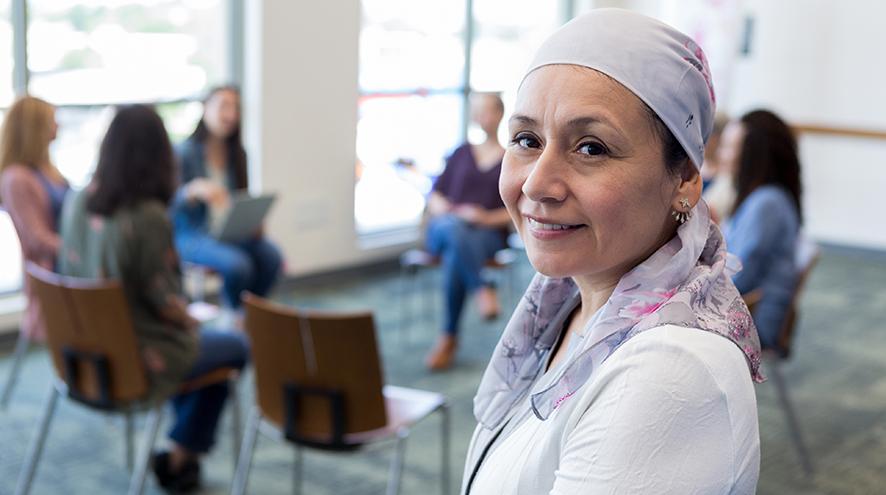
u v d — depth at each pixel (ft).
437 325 19.25
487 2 25.96
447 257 17.01
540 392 3.18
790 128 12.75
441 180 18.74
